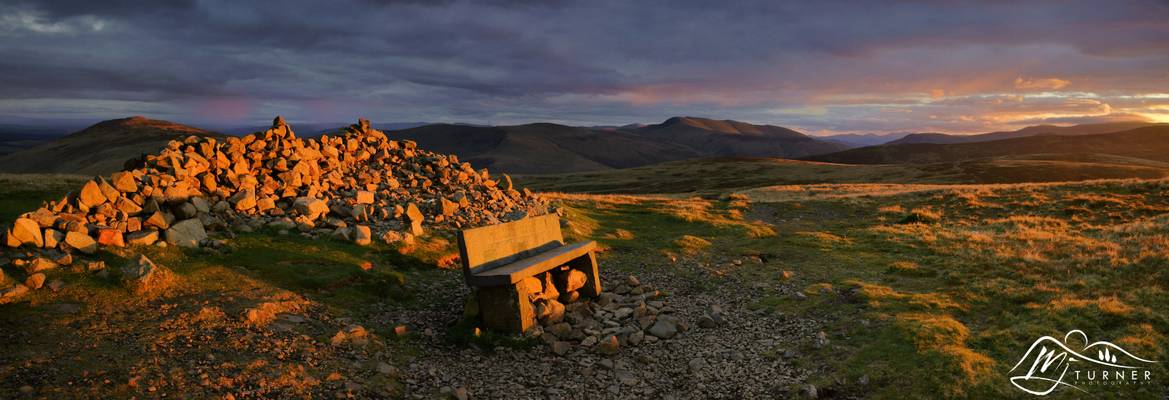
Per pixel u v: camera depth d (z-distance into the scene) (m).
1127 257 13.88
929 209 27.64
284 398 6.60
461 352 8.91
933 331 9.06
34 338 7.18
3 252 9.18
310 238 12.97
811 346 9.31
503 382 8.01
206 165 13.63
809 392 7.50
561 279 11.39
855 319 10.35
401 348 8.72
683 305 12.02
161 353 7.18
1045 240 17.17
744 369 8.66
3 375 6.23
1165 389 7.11
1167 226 17.64
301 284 10.40
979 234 19.02
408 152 21.05
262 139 15.64
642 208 27.02
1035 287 11.77
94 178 11.66
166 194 11.95
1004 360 8.13
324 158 17.36
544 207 21.58
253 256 11.34
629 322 10.64
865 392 7.51
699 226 22.78
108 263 9.67
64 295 8.40
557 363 8.74
